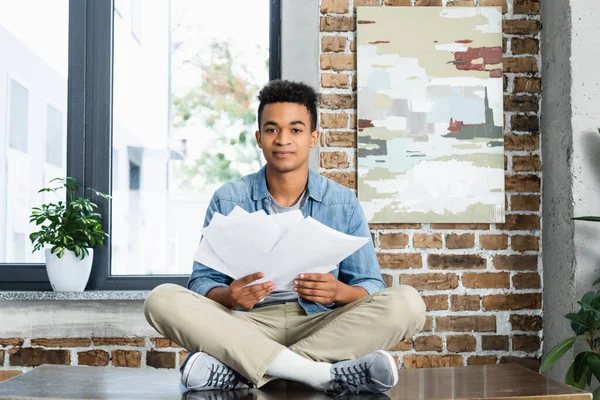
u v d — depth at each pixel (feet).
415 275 8.73
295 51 8.71
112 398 4.95
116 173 9.00
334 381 5.16
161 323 5.46
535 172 8.91
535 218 8.87
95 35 9.00
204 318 5.40
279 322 6.06
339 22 8.86
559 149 8.38
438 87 8.82
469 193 8.75
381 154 8.73
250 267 5.49
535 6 8.99
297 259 5.41
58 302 8.23
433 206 8.73
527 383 5.62
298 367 5.27
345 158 8.77
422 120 8.79
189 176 9.07
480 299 8.74
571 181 8.07
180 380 5.78
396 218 8.70
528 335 8.74
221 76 9.13
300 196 6.54
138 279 8.82
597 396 7.23
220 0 9.17
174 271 8.99
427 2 8.91
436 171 8.76
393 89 8.80
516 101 8.94
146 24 9.12
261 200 6.45
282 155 6.16
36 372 6.24
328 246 5.35
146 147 9.05
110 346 8.35
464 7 8.89
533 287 8.80
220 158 9.09
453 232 8.80
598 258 7.99
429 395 5.10
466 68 8.84
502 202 8.76
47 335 8.21
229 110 9.12
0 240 8.91
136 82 9.07
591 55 8.13
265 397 5.03
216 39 9.15
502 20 8.98
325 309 6.09
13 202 8.95
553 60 8.59
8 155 8.98
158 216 9.02
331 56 8.82
